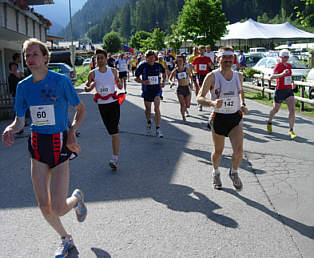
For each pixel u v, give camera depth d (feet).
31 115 9.78
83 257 10.17
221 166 18.57
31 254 10.41
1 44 48.93
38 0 53.42
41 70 9.61
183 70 29.73
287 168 18.10
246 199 14.21
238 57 68.85
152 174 17.40
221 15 83.82
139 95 51.98
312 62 54.49
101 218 12.62
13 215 12.99
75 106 10.18
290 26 107.45
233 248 10.52
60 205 9.76
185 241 10.96
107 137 25.72
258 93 50.11
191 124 29.89
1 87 35.35
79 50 270.46
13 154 21.67
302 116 33.37
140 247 10.65
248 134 25.81
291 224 12.05
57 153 9.82
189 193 14.88
